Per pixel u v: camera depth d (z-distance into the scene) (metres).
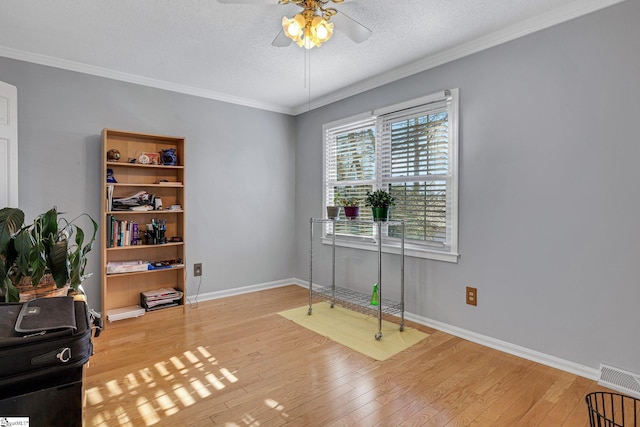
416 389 1.98
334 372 2.18
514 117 2.39
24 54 2.71
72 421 1.11
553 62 2.20
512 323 2.43
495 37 2.45
